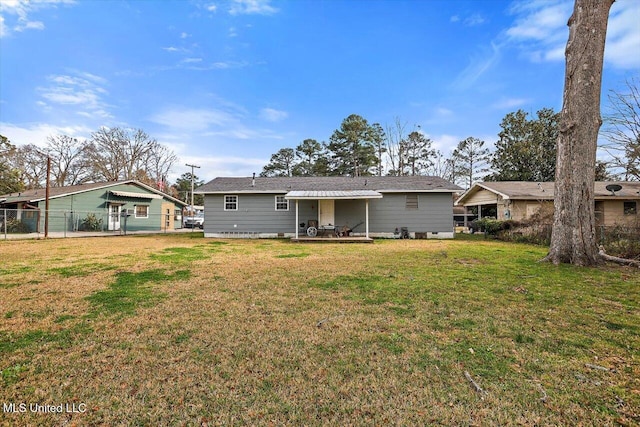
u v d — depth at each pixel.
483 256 9.32
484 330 3.53
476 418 2.06
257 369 2.69
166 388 2.40
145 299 4.77
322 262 8.20
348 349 3.06
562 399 2.25
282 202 17.59
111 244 13.45
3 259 8.75
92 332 3.48
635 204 17.48
